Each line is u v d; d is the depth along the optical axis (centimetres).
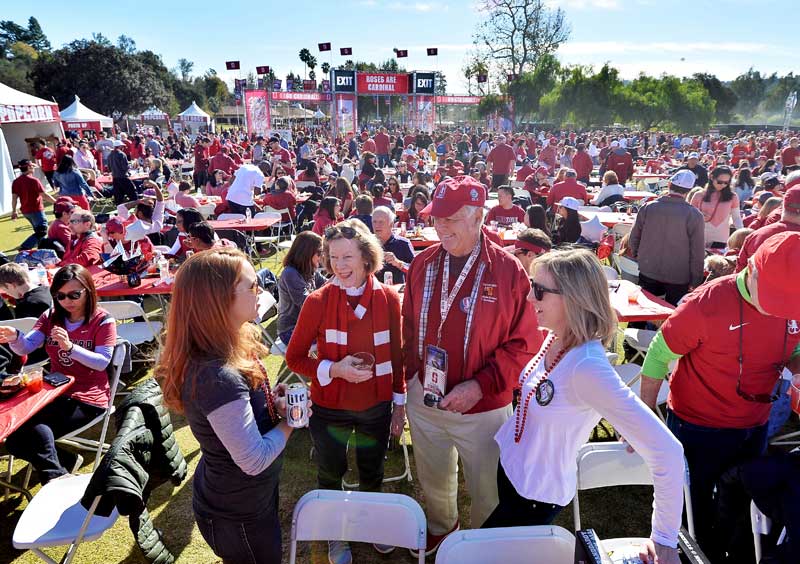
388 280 423
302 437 389
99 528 231
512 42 3778
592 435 376
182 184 945
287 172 1381
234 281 153
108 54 4594
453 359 219
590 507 311
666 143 2508
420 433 243
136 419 219
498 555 168
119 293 456
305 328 235
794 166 1133
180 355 154
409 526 188
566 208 643
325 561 262
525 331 217
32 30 8250
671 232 442
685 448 222
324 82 3256
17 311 412
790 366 208
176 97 7275
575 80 3738
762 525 186
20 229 1087
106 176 1535
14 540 223
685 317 203
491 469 232
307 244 371
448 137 2489
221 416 148
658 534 150
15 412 259
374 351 234
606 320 164
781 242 174
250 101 2895
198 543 283
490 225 692
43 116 1423
